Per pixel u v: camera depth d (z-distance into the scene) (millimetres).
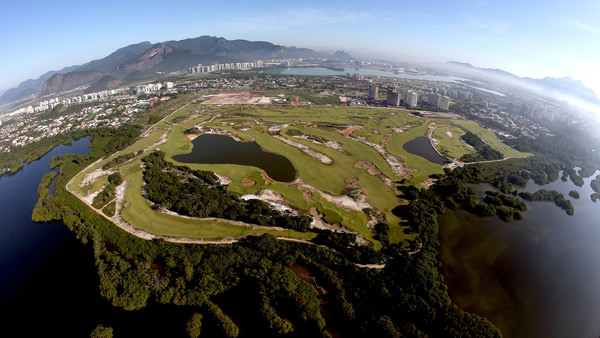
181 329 67250
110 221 107438
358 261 86938
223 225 102875
